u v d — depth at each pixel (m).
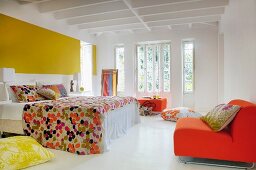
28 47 4.88
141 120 5.35
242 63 3.36
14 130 3.52
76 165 2.55
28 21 4.89
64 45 6.11
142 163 2.59
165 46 7.38
